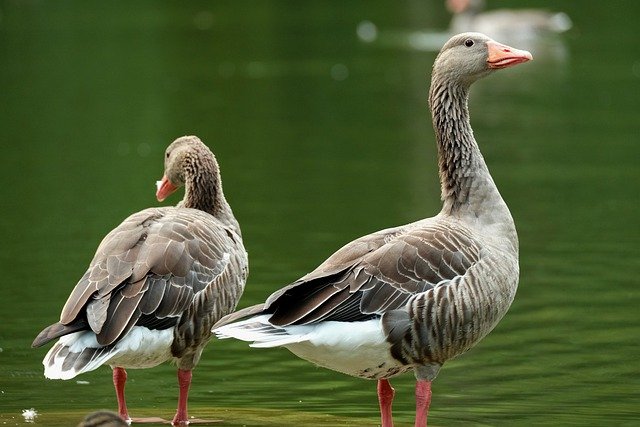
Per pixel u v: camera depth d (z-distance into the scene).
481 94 34.78
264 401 12.55
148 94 34.12
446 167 11.76
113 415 9.76
